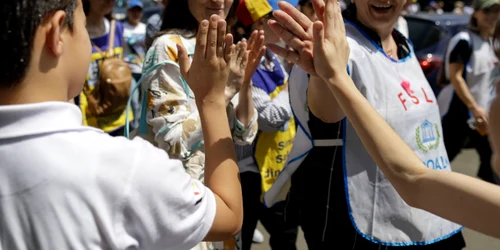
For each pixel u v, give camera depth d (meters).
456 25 7.56
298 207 2.27
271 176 3.07
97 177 1.08
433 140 2.15
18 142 1.07
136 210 1.11
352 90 1.52
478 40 4.57
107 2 4.31
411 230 2.04
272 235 3.28
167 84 1.99
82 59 1.18
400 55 2.28
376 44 2.12
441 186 1.33
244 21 3.07
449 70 4.61
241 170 3.03
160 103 1.98
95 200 1.07
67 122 1.11
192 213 1.20
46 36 1.09
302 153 2.15
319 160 2.11
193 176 1.99
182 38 2.11
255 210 3.09
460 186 1.30
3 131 1.07
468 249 4.26
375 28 2.15
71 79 1.17
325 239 2.12
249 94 2.14
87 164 1.08
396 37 2.32
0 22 1.04
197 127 1.96
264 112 2.93
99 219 1.08
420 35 6.82
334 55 1.55
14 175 1.06
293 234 3.27
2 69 1.06
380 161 1.44
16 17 1.05
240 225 1.37
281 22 1.67
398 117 2.04
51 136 1.08
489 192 1.27
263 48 1.84
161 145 1.98
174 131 1.95
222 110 1.46
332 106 1.95
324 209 2.11
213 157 1.40
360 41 2.11
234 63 1.68
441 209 1.35
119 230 1.10
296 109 2.15
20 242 1.06
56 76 1.13
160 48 2.04
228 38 1.45
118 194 1.09
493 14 4.48
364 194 2.03
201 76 1.45
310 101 2.02
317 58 1.56
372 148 1.45
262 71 2.99
